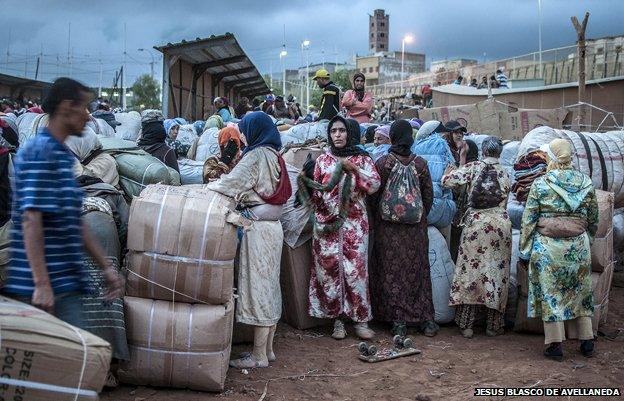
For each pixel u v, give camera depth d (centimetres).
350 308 612
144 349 468
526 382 517
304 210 620
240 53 1730
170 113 1580
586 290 577
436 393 495
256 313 527
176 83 1642
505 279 636
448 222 696
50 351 305
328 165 601
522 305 642
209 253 462
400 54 9969
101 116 1107
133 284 471
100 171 564
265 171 521
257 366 537
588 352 583
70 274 344
